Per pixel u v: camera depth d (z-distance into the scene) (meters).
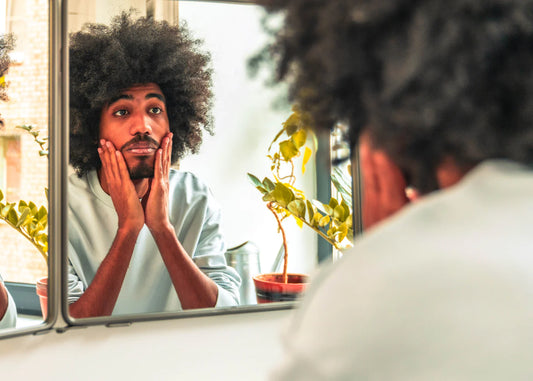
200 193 0.95
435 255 0.24
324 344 0.24
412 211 0.28
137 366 0.90
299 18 0.30
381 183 0.36
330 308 0.25
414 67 0.25
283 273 1.00
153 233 0.92
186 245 0.94
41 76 0.84
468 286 0.23
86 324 0.86
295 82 0.33
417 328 0.23
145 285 0.91
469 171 0.29
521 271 0.23
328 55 0.28
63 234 0.84
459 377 0.22
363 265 0.26
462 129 0.26
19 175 0.85
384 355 0.23
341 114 0.31
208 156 0.96
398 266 0.25
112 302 0.89
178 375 0.92
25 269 0.84
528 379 0.22
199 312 0.93
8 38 0.84
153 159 0.92
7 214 0.84
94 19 0.87
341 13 0.28
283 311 0.99
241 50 0.97
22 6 0.84
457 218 0.26
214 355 0.94
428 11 0.25
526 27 0.25
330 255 1.03
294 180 1.00
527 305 0.23
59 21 0.84
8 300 0.83
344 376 0.23
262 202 0.99
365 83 0.28
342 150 0.42
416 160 0.30
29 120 0.85
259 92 0.98
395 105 0.27
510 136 0.27
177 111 0.94
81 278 0.88
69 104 0.86
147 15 0.91
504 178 0.26
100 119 0.89
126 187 0.90
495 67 0.26
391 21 0.27
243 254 0.97
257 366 0.96
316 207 1.01
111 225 0.90
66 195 0.84
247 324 0.96
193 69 0.94
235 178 0.98
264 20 0.36
